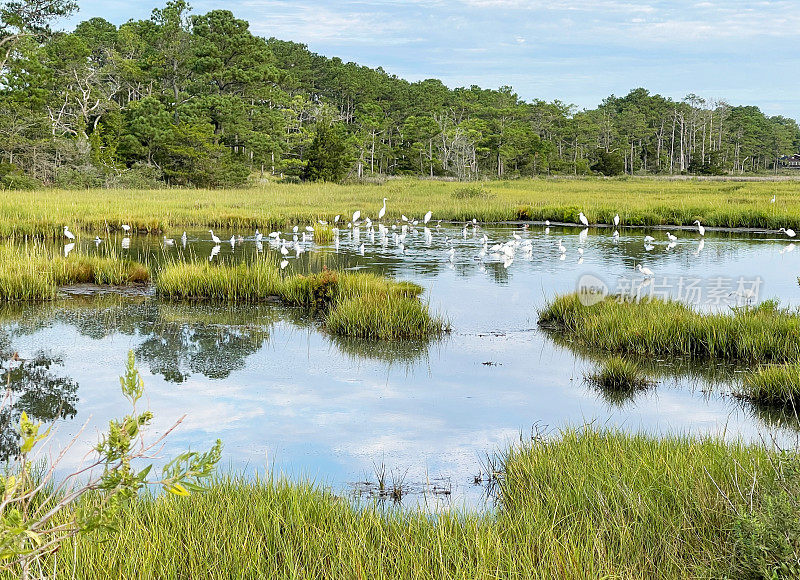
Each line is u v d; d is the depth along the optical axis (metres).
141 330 12.92
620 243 26.38
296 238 23.83
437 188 57.47
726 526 4.70
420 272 19.38
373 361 11.15
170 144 53.97
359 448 7.66
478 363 11.06
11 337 12.23
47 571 4.09
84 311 14.45
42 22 38.28
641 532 4.89
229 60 70.81
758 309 12.48
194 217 31.16
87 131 63.12
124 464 2.94
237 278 16.11
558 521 5.19
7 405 8.84
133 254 22.05
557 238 27.98
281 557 4.66
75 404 8.93
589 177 88.94
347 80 110.06
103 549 4.47
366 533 4.94
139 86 72.12
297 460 7.29
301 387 9.80
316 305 15.23
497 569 4.24
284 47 114.12
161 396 9.33
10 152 47.25
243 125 66.62
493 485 6.72
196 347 11.84
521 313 14.53
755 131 136.25
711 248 24.92
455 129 83.44
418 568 4.39
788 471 4.90
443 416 8.67
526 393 9.62
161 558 4.47
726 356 11.25
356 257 22.33
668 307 13.12
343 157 67.38
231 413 8.72
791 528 4.07
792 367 9.55
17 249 20.19
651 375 10.45
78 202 34.81
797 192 50.91
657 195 47.78
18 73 50.44
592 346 12.04
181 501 5.41
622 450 6.46
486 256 22.48
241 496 5.55
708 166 104.31
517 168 92.12
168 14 70.00
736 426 8.30
